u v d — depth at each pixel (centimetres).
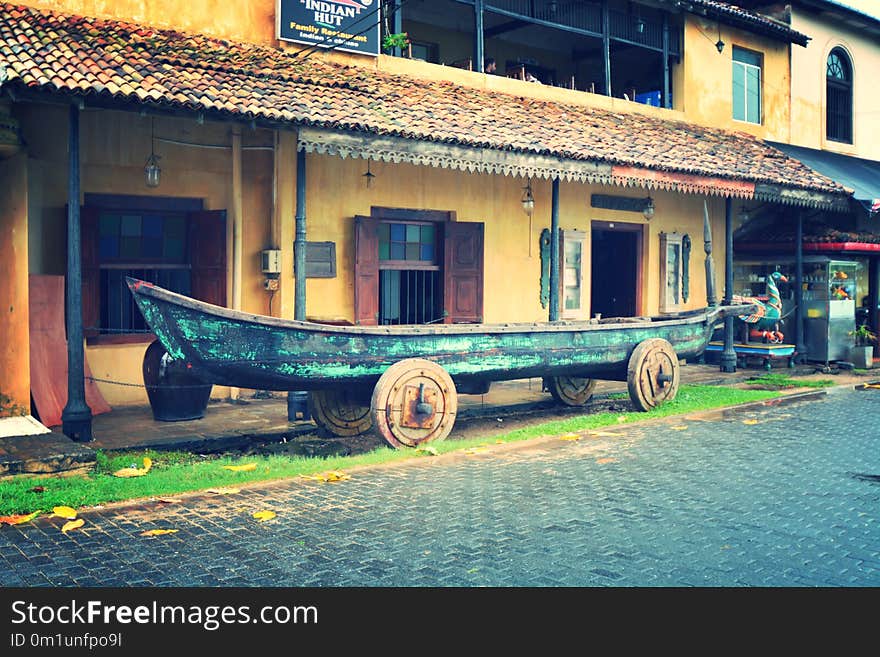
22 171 888
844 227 1752
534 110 1316
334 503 638
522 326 957
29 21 945
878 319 1742
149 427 937
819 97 1956
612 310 1658
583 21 1527
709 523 593
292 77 1043
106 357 1064
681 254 1661
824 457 814
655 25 1628
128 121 1076
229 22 1145
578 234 1488
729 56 1747
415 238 1309
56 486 666
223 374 784
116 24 1039
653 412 1055
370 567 499
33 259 1002
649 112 1598
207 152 1130
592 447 859
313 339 810
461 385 949
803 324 1628
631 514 613
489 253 1377
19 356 891
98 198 1061
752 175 1404
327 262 1193
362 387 867
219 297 1120
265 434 920
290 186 1166
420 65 1306
